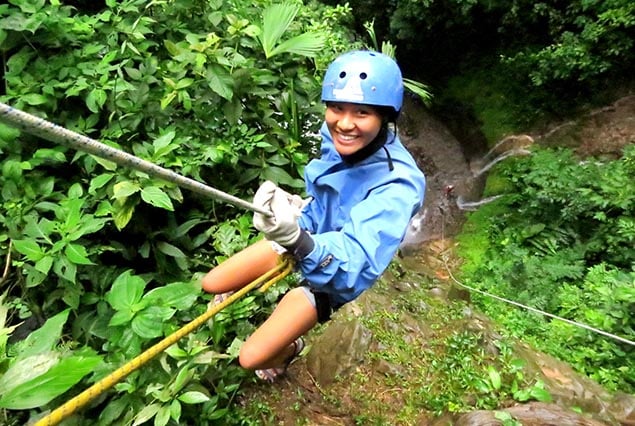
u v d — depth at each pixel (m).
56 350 1.80
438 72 9.48
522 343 3.30
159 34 3.26
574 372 3.24
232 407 2.45
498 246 5.97
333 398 2.65
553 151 6.84
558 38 7.45
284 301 2.08
